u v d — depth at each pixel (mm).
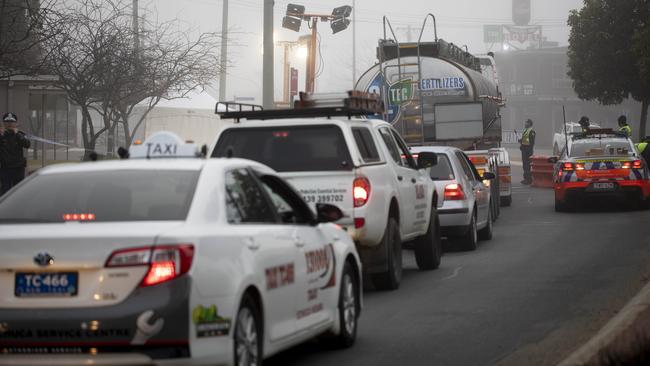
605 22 107438
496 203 64750
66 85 66875
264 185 21422
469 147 66062
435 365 22141
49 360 16516
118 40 66188
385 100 66562
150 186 18531
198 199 18141
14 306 16547
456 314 29000
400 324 27578
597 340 21844
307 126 31922
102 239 16531
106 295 16406
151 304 16250
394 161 35438
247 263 18203
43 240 16609
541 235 53469
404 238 36344
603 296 31531
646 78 97750
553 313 28609
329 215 22984
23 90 71375
